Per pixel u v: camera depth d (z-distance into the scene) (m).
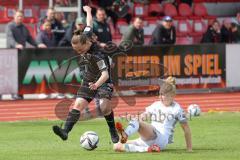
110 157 26.31
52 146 30.17
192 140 31.30
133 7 65.62
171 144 30.14
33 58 50.75
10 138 32.94
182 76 53.56
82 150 28.69
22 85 50.78
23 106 47.62
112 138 29.22
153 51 52.06
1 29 60.62
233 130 34.81
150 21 64.31
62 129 27.84
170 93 27.25
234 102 49.78
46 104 48.28
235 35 61.59
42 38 51.91
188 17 65.81
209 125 36.75
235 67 54.94
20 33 51.38
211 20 65.56
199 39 65.06
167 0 67.38
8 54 50.41
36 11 60.75
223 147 29.20
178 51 53.25
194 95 52.88
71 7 60.22
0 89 50.47
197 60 53.84
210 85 54.41
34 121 40.47
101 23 49.44
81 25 47.81
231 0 71.19
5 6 60.94
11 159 26.28
